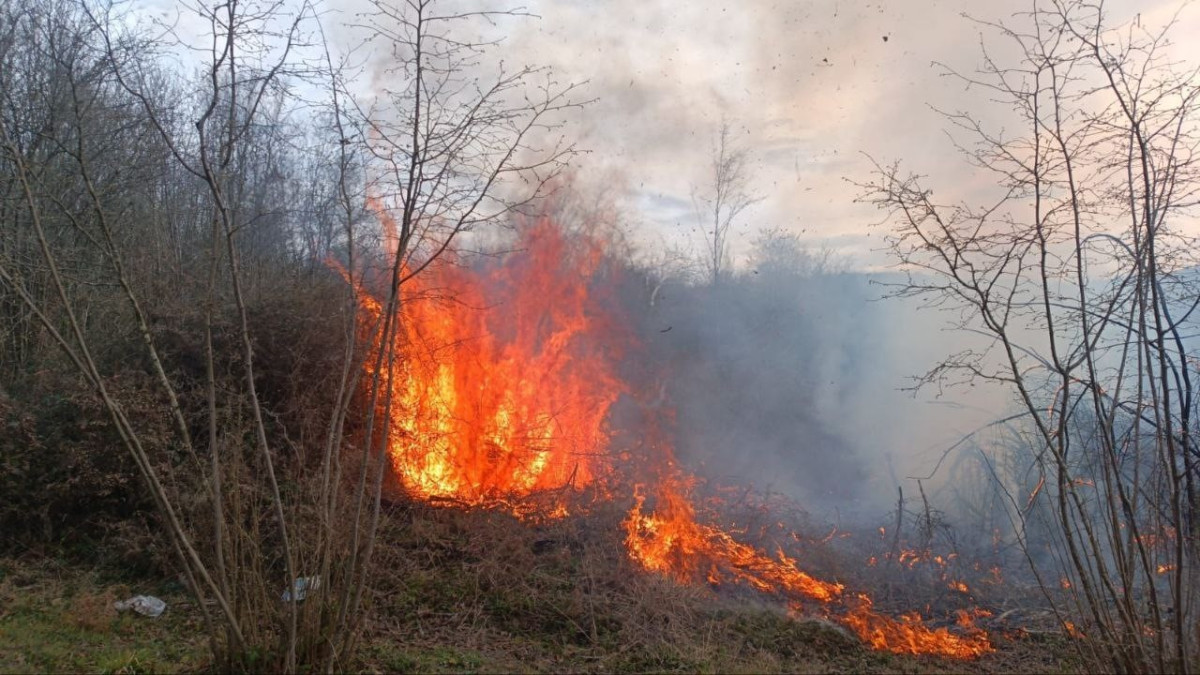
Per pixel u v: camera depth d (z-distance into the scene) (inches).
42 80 310.8
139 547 262.4
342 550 205.9
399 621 231.0
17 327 355.6
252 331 316.2
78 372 301.4
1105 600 188.4
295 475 264.2
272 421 306.7
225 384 292.0
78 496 284.4
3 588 245.8
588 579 263.0
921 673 230.7
